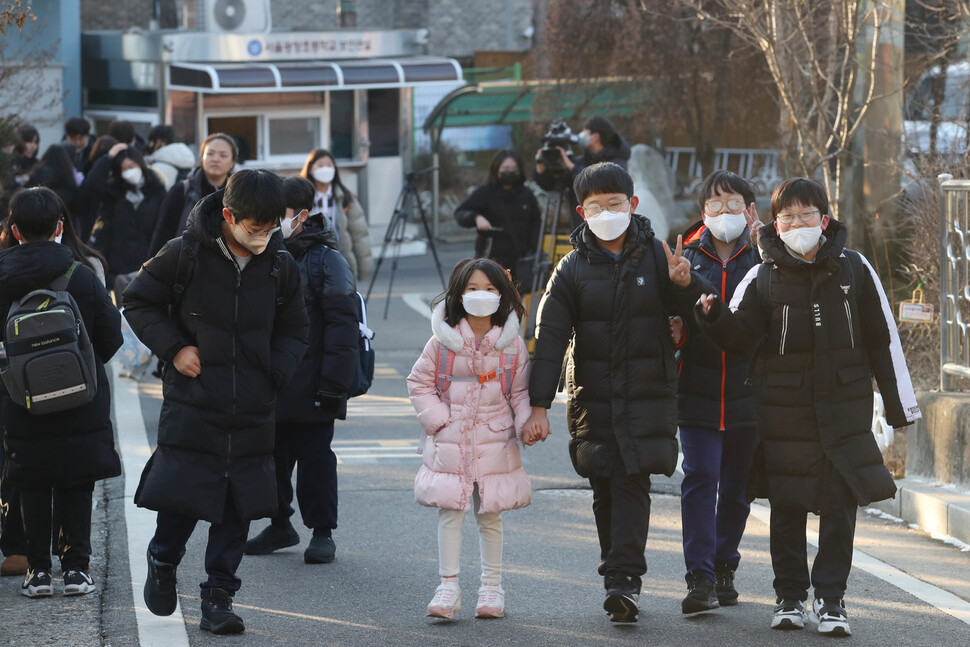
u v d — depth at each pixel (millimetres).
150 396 24625
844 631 11656
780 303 11750
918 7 26016
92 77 54000
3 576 13664
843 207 24438
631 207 12086
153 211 26594
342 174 53562
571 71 49625
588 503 17422
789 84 23438
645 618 12359
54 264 12516
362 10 68625
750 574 13977
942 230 17469
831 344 11719
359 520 16297
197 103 49875
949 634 11844
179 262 11320
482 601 12336
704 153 47906
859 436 11766
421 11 69750
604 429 12031
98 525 15914
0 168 26875
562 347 12078
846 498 11766
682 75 47312
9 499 13422
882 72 24203
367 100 53656
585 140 24844
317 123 52594
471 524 16281
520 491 12312
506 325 12234
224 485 11398
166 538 11609
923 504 16125
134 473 18641
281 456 14531
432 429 12234
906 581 13664
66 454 12695
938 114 23938
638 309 11977
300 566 14219
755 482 12102
